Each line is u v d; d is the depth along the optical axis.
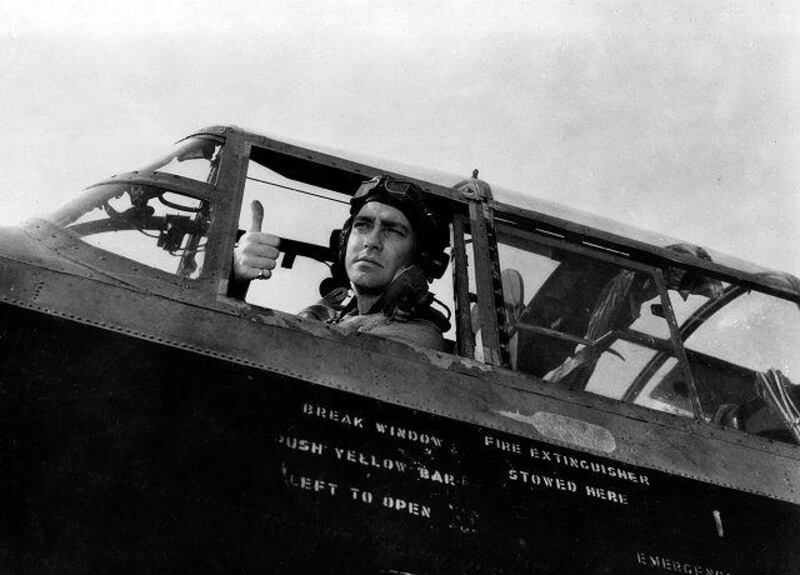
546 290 6.25
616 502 4.88
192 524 3.76
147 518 3.70
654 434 5.45
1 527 3.47
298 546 3.88
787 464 5.75
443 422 4.75
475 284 5.79
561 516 4.63
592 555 4.55
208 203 5.24
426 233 6.02
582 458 5.02
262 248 5.18
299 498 4.04
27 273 4.39
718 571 4.86
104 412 3.96
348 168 6.02
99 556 3.53
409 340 5.30
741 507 5.30
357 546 4.00
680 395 6.10
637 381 6.18
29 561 3.43
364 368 4.79
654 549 4.77
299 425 4.32
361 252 5.83
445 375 5.01
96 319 4.33
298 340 4.74
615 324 6.36
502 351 5.43
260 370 4.49
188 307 4.62
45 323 4.19
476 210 6.17
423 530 4.20
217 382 4.32
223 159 5.52
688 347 7.02
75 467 3.74
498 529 4.39
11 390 3.86
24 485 3.61
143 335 4.36
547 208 6.61
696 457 5.46
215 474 3.95
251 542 3.81
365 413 4.56
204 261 4.92
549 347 6.00
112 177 5.30
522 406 5.11
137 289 4.58
